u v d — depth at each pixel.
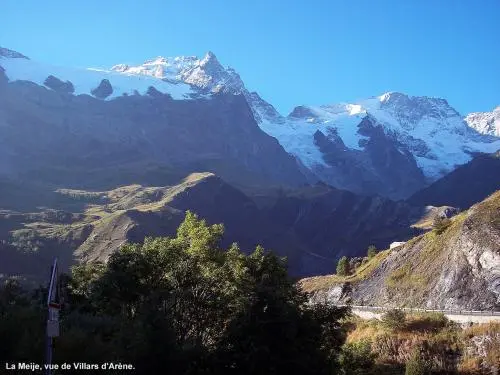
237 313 31.22
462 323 54.97
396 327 57.28
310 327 31.50
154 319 28.44
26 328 26.16
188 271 36.47
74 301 41.34
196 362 29.39
